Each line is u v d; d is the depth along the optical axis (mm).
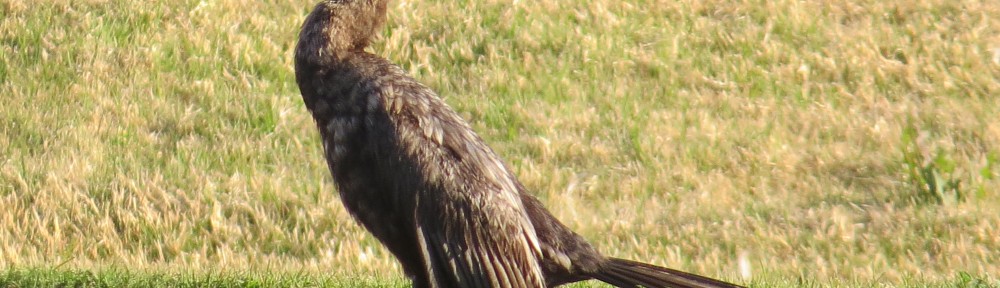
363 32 9469
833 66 21312
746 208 17438
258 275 12648
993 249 16016
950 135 19328
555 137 19594
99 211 17188
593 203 17766
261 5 23172
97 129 19531
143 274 12234
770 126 19797
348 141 9055
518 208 8914
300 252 16438
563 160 19000
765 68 21438
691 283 9414
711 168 18719
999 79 20953
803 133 19641
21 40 21547
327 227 17000
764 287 13203
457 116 9148
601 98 20781
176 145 19297
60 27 21938
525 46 21953
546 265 9273
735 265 15719
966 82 20844
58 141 19172
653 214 17422
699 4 23156
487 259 8719
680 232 16734
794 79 21156
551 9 22969
